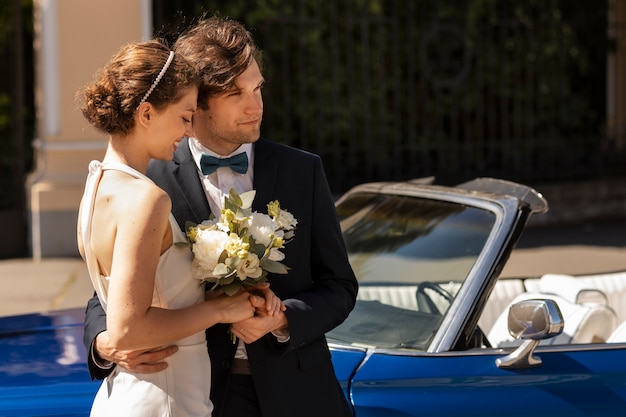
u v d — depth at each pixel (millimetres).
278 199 3605
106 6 12016
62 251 12148
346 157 14352
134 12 12086
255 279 3289
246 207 3322
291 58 14078
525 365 4051
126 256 3068
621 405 4055
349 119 14172
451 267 4504
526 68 15227
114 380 3314
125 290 3051
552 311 3857
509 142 15023
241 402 3506
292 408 3488
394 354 4074
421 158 14781
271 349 3490
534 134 15617
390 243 4922
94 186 3240
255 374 3473
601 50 16234
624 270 6137
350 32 13719
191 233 3244
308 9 13875
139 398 3240
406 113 14914
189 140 3682
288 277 3578
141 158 3287
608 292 5887
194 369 3312
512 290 5832
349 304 3639
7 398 3898
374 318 4520
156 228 3100
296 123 14180
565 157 15516
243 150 3684
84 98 3281
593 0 15945
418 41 14617
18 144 12664
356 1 13953
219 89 3475
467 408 3898
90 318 3473
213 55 3479
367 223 5180
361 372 3973
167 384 3260
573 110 15867
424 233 4785
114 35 12047
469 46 14656
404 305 4527
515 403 3951
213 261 3188
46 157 12164
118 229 3107
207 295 3385
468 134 14938
